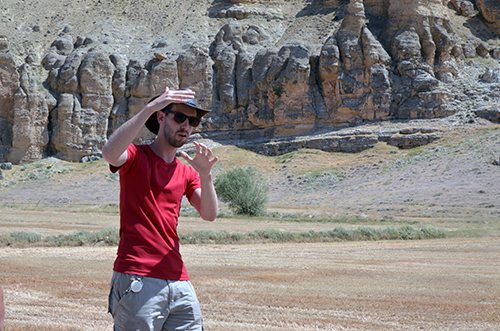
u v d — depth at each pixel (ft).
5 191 219.41
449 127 240.73
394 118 259.60
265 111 271.49
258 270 37.17
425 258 47.16
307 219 122.52
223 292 28.19
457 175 184.96
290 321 21.97
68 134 264.93
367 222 117.29
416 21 276.62
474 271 38.17
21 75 266.57
